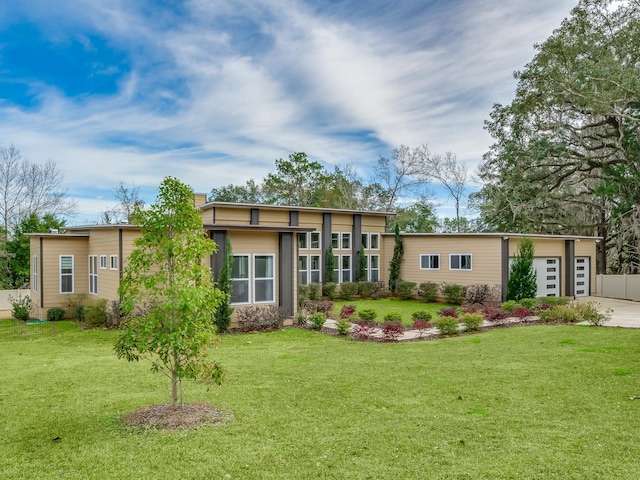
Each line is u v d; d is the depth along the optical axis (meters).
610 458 4.13
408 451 4.37
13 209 29.69
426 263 21.89
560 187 27.59
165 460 4.23
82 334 13.27
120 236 14.72
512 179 26.78
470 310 15.91
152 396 6.43
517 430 4.88
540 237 20.08
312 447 4.50
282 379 7.29
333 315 16.05
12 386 7.12
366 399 6.12
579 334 10.84
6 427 5.23
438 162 38.28
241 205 20.75
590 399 5.89
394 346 10.42
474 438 4.67
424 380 7.05
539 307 14.88
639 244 25.59
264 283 13.84
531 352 8.93
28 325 15.79
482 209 31.97
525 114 25.48
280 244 13.98
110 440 4.75
